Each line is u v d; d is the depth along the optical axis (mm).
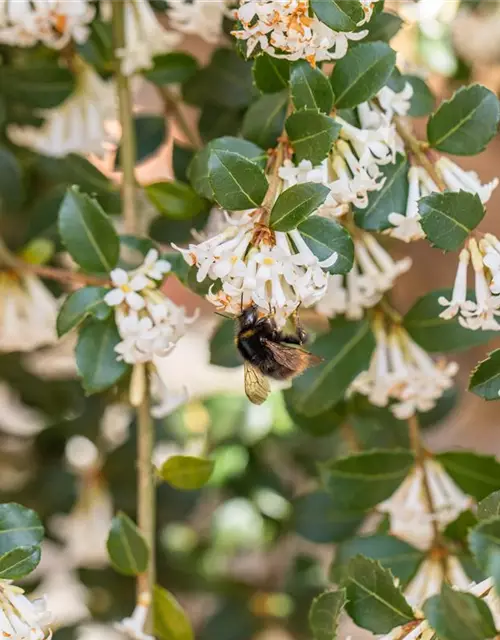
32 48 485
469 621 371
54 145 481
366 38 420
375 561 397
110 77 481
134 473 535
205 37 440
